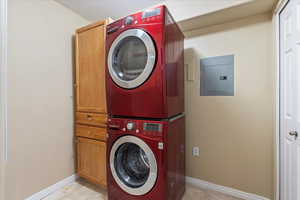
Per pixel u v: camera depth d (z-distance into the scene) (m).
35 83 1.60
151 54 1.18
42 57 1.66
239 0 1.38
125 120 1.32
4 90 0.54
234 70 1.68
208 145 1.83
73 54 1.99
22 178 1.49
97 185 1.88
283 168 1.32
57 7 1.79
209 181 1.83
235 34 1.67
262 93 1.55
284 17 1.28
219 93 1.76
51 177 1.73
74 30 1.99
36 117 1.60
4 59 0.54
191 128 1.93
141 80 1.23
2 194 0.55
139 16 1.24
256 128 1.59
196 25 1.78
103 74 1.64
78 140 1.89
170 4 1.73
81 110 1.85
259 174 1.58
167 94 1.21
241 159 1.66
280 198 1.38
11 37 1.41
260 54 1.55
